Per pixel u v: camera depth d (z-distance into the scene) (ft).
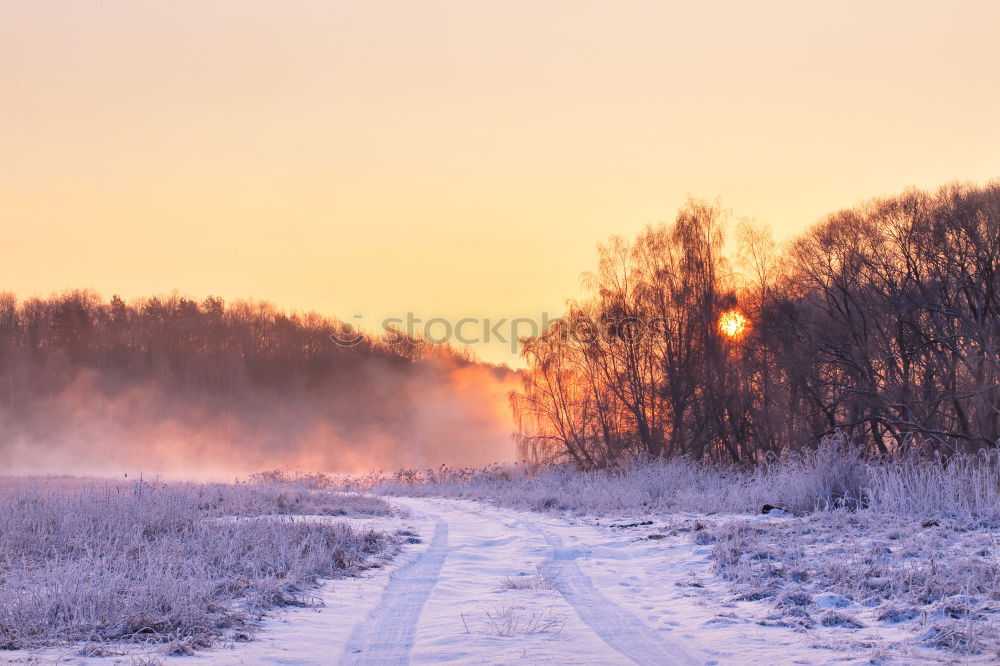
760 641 29.60
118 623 30.60
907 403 109.81
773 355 127.34
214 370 333.83
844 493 66.54
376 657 27.78
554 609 35.78
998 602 32.12
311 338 371.76
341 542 52.65
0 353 307.99
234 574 40.98
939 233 112.37
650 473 100.17
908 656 26.73
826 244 125.70
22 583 36.78
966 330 109.70
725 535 53.57
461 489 125.18
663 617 34.01
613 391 132.67
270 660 27.14
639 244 134.51
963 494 58.75
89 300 366.84
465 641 29.73
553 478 121.80
